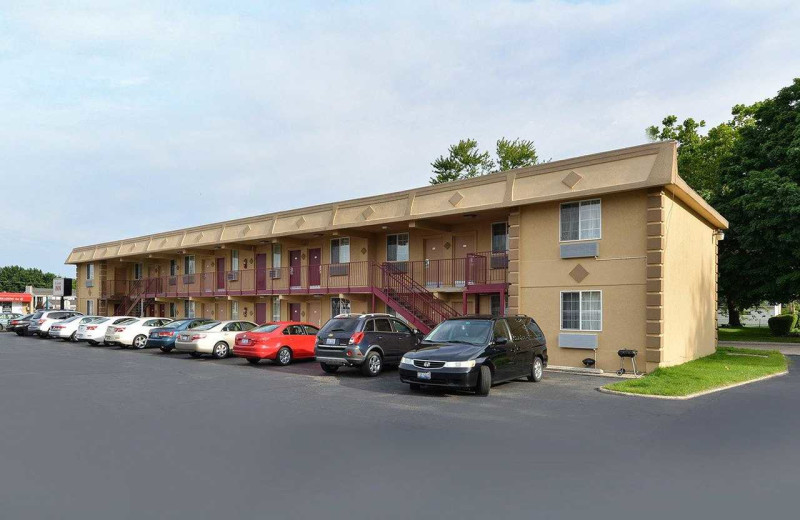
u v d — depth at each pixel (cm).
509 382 1458
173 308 4031
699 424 945
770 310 5428
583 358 1736
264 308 3278
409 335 1738
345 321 1648
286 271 3091
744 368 1719
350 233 2569
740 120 3934
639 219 1647
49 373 1620
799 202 2725
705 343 2152
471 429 894
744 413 1048
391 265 2494
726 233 3209
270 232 3009
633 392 1256
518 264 1900
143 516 519
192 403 1121
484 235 2205
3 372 1638
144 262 4491
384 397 1219
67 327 3170
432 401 1168
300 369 1784
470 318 1398
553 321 1811
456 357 1225
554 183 1823
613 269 1689
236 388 1343
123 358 2127
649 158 1627
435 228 2269
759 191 2911
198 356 2238
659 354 1580
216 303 3650
